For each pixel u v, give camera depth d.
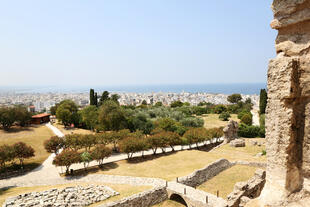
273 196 10.10
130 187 28.66
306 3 9.23
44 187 30.89
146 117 77.25
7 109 68.06
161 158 43.25
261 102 86.62
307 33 9.58
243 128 67.50
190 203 23.80
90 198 24.70
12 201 23.69
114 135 50.53
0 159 37.59
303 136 10.02
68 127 80.06
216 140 63.62
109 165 41.25
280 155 9.95
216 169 35.84
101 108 67.00
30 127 73.38
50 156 50.25
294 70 9.48
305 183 10.09
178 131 63.28
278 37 10.45
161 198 26.33
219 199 23.36
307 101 9.86
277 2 10.05
